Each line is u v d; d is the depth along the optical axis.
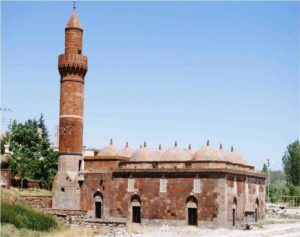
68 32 85.00
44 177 108.75
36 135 117.88
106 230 65.62
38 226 58.81
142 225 75.56
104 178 81.50
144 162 80.50
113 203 80.19
